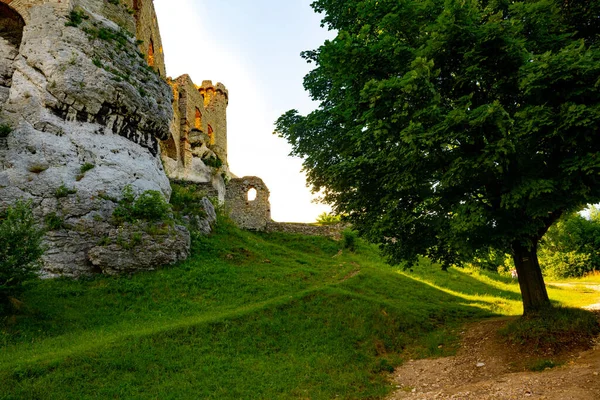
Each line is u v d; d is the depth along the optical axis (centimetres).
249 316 1072
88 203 1387
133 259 1359
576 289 2231
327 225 2953
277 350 964
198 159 3059
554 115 766
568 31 982
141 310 1158
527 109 789
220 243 1802
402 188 952
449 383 801
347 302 1243
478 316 1382
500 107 751
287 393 755
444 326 1240
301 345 993
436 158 892
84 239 1329
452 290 1928
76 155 1466
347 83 1071
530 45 921
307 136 1381
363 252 2505
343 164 1109
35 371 718
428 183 1039
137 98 1700
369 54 989
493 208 941
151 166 1722
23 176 1359
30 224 1001
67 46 1540
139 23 2156
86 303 1138
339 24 1320
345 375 847
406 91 823
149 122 1767
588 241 3281
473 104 967
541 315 936
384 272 1964
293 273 1616
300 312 1158
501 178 881
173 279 1355
